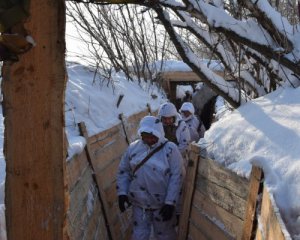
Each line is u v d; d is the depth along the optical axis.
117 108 7.26
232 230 3.19
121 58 10.48
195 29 4.50
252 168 2.87
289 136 2.97
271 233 2.24
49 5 1.89
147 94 10.86
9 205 1.99
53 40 1.91
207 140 4.07
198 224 3.99
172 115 6.05
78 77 7.55
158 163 4.66
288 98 3.73
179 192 4.70
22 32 1.62
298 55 4.02
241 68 4.91
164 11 4.06
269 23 3.98
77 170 4.07
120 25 10.54
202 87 9.98
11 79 1.93
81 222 3.79
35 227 1.98
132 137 7.53
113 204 5.53
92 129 5.52
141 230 4.70
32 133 1.94
